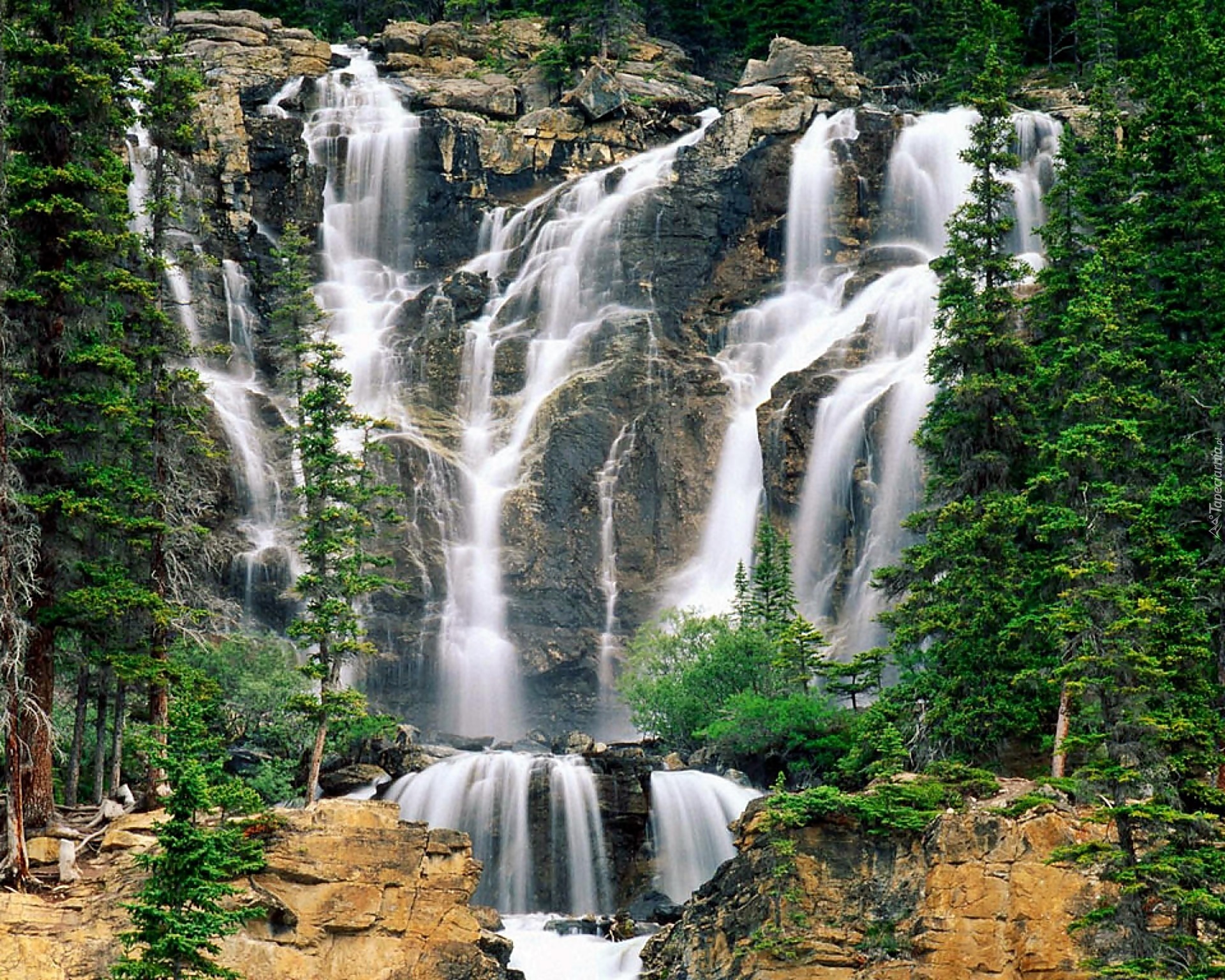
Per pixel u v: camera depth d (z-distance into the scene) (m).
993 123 77.06
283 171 128.75
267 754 77.81
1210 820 54.22
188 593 72.56
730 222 124.94
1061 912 56.19
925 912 57.84
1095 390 65.31
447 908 61.03
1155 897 53.03
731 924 60.97
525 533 108.94
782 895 59.56
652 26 161.38
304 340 104.75
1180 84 80.38
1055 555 65.56
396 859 60.41
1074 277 76.31
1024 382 69.31
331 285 127.19
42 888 57.06
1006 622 65.94
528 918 72.25
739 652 83.44
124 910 55.66
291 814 59.91
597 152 137.25
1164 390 70.44
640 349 115.75
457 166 134.38
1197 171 76.62
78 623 63.12
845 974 58.50
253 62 141.12
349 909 59.22
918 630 66.38
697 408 113.00
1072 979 55.38
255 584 98.38
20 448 62.59
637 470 111.25
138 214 75.38
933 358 71.56
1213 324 74.00
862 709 78.00
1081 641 57.78
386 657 102.75
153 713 64.38
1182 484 68.25
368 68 147.00
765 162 126.19
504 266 128.50
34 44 65.00
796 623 81.00
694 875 75.50
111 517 62.62
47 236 64.25
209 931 50.56
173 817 51.94
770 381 115.56
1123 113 123.12
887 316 112.81
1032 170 123.81
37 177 63.41
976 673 65.88
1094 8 141.25
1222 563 64.56
